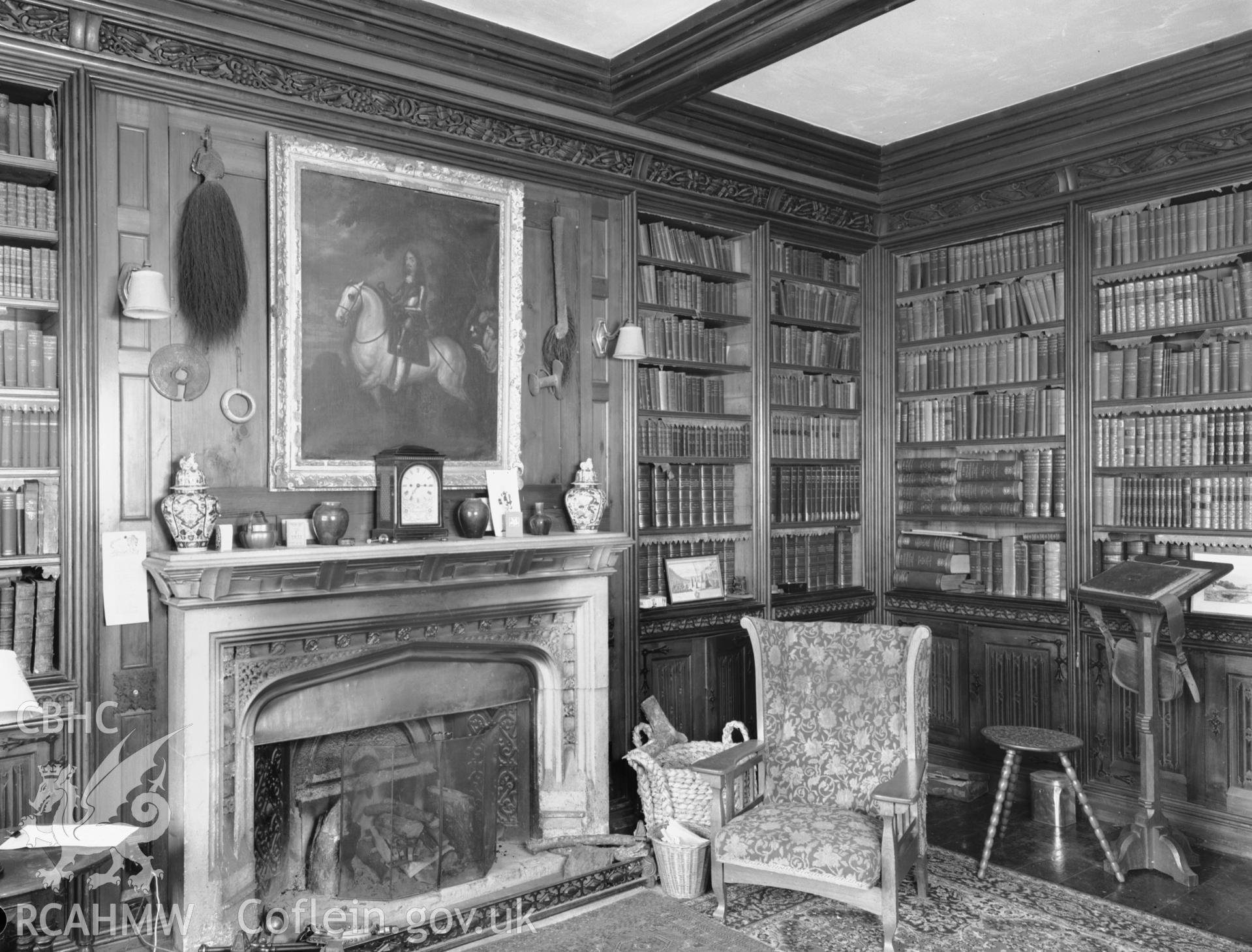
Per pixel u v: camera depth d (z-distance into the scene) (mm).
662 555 5984
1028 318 6203
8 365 3746
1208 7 4621
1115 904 4457
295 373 4320
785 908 4457
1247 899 4512
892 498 6922
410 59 4574
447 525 4723
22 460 3762
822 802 4512
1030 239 6207
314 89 4410
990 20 4730
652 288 5844
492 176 5035
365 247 4559
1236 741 5160
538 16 4648
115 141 3930
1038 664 6031
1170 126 5402
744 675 6152
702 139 5742
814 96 5660
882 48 5035
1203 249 5410
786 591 6562
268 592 4051
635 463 5578
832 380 6816
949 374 6617
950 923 4258
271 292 4273
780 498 6438
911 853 4281
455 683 4781
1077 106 5594
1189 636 5305
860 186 6715
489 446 4980
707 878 4695
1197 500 5406
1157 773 4855
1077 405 5887
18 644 3727
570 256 5371
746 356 6289
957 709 6453
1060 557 6000
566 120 5191
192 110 4117
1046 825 5520
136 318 3936
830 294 6801
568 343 5305
